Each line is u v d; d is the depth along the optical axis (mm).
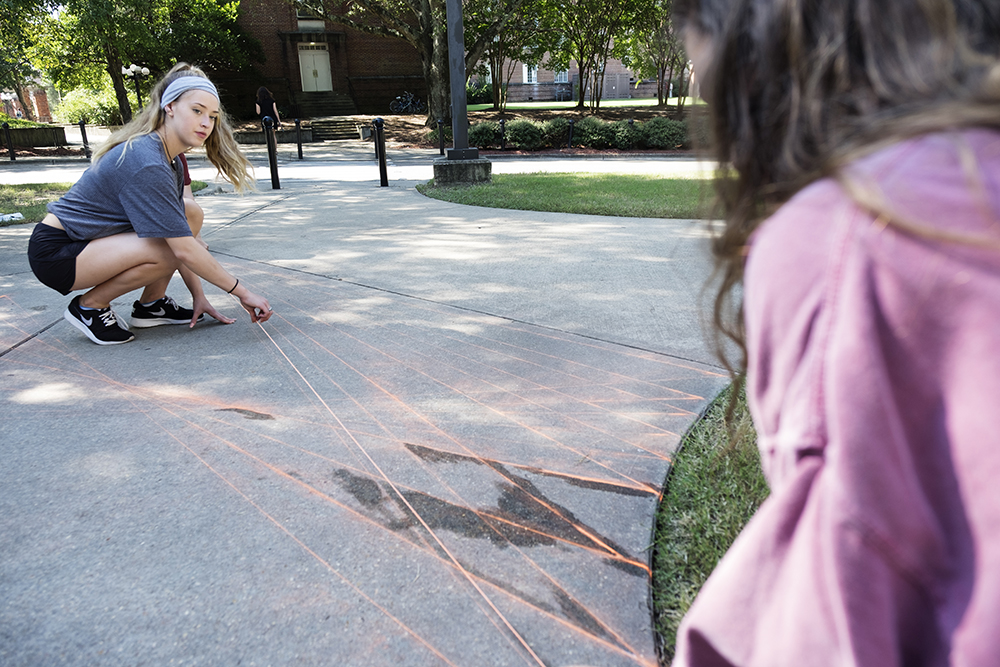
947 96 447
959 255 386
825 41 484
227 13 26516
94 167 3002
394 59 29656
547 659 1381
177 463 2137
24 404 2553
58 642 1428
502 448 2209
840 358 427
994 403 374
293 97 28875
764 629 510
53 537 1772
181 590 1580
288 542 1751
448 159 9852
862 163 448
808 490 469
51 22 22578
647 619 1486
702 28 580
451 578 1616
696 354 2949
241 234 6059
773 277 477
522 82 44688
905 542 420
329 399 2582
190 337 3297
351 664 1373
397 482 2021
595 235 5715
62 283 3066
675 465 2076
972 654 390
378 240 5672
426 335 3254
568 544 1735
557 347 3070
